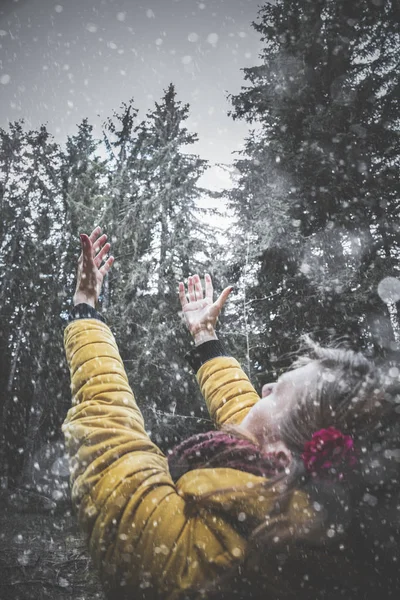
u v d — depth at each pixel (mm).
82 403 1021
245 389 1396
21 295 20312
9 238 21688
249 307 10484
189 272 13492
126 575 846
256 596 817
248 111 14180
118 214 15312
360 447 842
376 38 12172
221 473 894
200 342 1499
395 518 814
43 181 22828
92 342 1124
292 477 834
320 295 9703
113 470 905
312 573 811
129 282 13508
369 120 11406
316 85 11852
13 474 18828
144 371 12430
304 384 926
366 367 929
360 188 10594
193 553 833
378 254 10477
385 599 801
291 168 10898
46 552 7707
